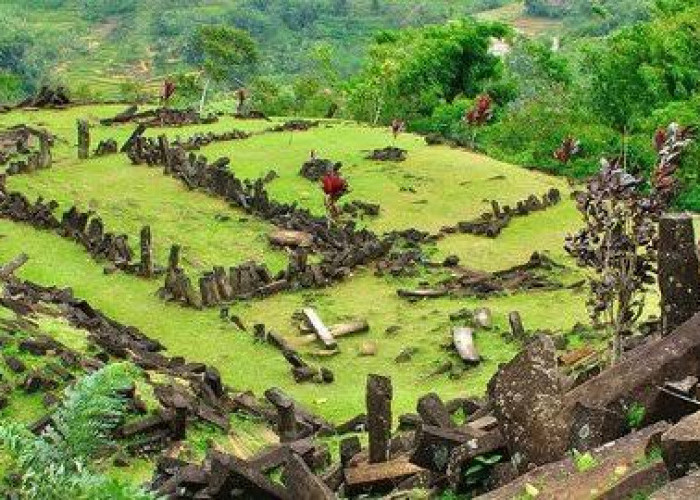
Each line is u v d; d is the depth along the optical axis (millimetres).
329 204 31750
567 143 38250
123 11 194125
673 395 8711
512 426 9203
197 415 15453
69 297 22750
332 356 22266
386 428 11109
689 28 52406
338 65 146875
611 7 119500
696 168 37781
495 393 9523
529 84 64875
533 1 174125
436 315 24594
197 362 21172
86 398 8469
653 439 7781
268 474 11719
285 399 14898
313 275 26984
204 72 71375
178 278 25641
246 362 21906
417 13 179250
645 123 45812
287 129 46375
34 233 29953
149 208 33438
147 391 15875
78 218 29719
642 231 13195
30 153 39812
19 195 31734
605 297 13508
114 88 140625
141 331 23766
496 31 68000
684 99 50688
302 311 24641
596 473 7883
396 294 26359
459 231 32250
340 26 181625
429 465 10039
